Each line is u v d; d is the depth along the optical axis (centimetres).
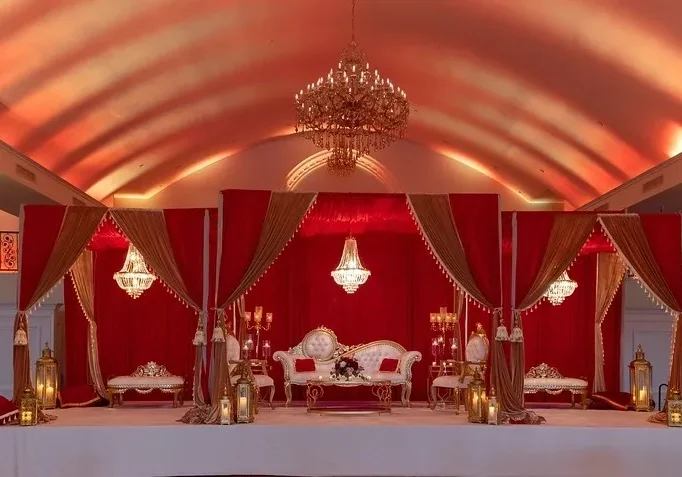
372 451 864
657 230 947
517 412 898
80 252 943
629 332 1225
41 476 841
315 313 1255
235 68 1324
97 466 847
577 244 935
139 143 1511
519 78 1259
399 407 1102
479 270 915
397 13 1147
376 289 1260
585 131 1356
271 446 865
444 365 1118
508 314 924
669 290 938
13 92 1077
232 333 1195
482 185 1836
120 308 1218
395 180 1823
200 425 870
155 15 1054
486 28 1122
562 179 1639
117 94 1254
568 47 1086
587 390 1139
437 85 1413
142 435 855
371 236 1263
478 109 1466
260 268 913
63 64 1081
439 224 926
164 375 1114
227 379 897
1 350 1212
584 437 866
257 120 1634
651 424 898
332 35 1246
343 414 987
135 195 1808
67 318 1188
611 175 1468
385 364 1147
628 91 1137
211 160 1798
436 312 1254
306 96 1099
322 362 1177
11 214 1574
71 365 1184
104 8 991
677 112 1115
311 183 1830
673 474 859
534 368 1140
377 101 1073
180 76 1283
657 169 1270
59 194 1427
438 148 1798
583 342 1202
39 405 898
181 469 856
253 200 922
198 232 941
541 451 866
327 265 1262
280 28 1198
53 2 931
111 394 1080
